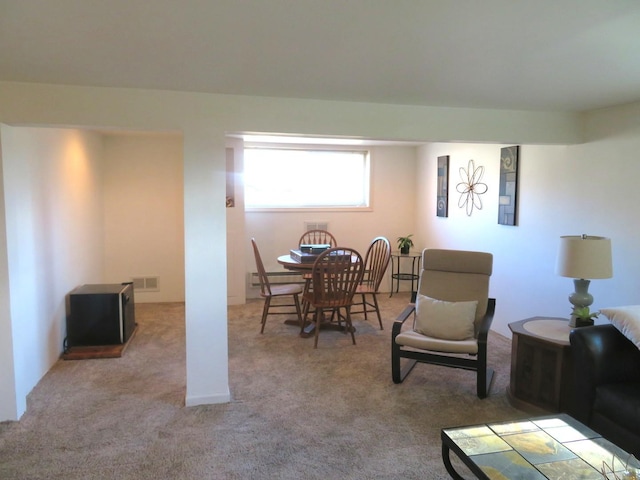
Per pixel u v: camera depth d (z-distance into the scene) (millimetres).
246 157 5852
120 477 2168
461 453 1771
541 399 2773
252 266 5930
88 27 1669
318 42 1829
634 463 1667
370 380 3328
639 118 2945
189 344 2863
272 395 3070
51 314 3525
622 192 3082
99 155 5055
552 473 1649
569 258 2803
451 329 3285
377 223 6324
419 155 6234
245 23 1634
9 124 2543
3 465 2248
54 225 3598
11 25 1645
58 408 2852
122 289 4055
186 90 2646
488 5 1472
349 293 4098
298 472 2223
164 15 1562
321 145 6035
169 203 5508
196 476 2186
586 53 1969
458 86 2551
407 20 1604
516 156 4129
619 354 2430
